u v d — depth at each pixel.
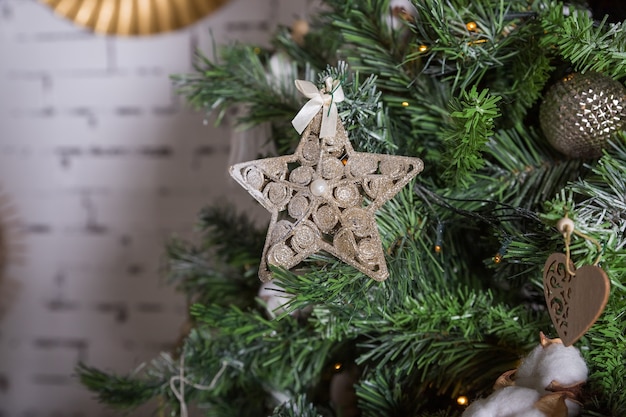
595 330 0.56
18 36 1.35
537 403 0.51
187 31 1.27
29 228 1.39
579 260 0.55
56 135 1.36
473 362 0.65
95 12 0.95
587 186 0.56
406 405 0.66
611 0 0.65
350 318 0.62
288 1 1.22
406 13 0.65
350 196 0.60
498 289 0.69
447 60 0.63
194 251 0.96
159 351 1.35
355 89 0.60
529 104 0.62
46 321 1.40
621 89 0.58
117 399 0.79
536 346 0.57
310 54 0.78
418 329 0.63
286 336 0.71
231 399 0.84
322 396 0.80
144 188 1.33
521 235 0.59
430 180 0.66
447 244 0.67
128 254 1.35
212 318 0.70
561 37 0.57
